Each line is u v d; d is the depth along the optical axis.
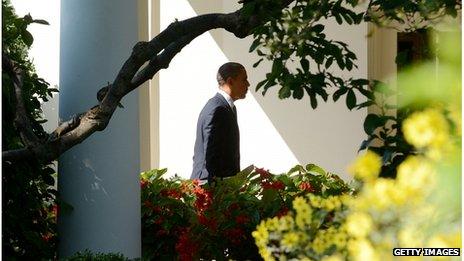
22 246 16.12
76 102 16.33
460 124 7.98
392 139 11.21
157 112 26.70
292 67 23.36
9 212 15.84
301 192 16.52
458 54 7.19
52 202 17.02
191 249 16.55
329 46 14.40
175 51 14.96
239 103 25.98
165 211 17.55
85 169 16.12
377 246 8.83
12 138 15.77
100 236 16.12
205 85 26.42
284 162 25.72
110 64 16.25
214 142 20.27
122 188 16.22
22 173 15.64
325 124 25.38
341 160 25.28
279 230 10.27
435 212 8.23
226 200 16.64
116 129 16.17
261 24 14.37
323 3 13.95
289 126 25.67
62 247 16.30
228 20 14.73
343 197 9.88
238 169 20.72
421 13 11.73
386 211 8.82
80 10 16.30
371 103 11.49
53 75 26.31
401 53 11.34
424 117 8.05
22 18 16.16
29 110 16.75
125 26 16.34
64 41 16.45
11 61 15.32
